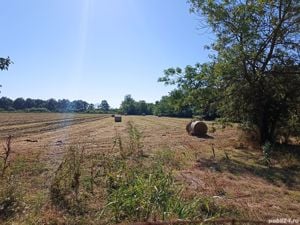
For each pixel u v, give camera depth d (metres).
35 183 9.67
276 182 11.71
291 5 19.28
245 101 20.92
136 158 13.87
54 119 63.28
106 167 11.31
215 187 10.09
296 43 20.14
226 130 34.91
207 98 21.61
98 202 7.98
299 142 23.38
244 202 8.80
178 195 7.66
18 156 14.26
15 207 7.32
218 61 21.09
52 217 6.84
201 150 19.39
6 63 8.96
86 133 30.94
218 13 20.34
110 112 156.62
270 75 20.59
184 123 54.53
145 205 6.86
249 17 20.12
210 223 6.42
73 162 10.02
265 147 15.66
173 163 13.73
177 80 22.02
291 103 20.66
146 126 44.34
